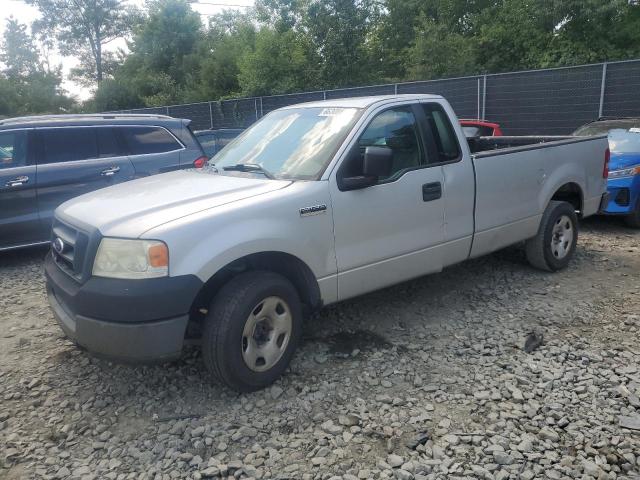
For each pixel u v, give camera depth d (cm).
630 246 718
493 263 645
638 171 785
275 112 521
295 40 2684
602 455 306
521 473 293
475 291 560
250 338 364
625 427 329
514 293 552
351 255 418
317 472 299
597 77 1310
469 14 2727
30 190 715
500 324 480
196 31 4097
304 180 404
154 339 331
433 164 474
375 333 469
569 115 1373
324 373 403
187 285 334
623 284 571
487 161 513
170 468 306
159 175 486
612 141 858
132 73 4206
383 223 434
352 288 425
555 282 581
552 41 2144
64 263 389
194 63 3828
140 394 383
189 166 828
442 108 499
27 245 726
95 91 4469
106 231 345
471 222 503
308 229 389
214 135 1023
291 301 386
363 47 2747
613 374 389
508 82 1457
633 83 1257
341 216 408
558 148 589
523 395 367
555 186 584
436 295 552
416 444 318
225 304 353
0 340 478
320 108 477
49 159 736
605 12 1952
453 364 412
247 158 463
